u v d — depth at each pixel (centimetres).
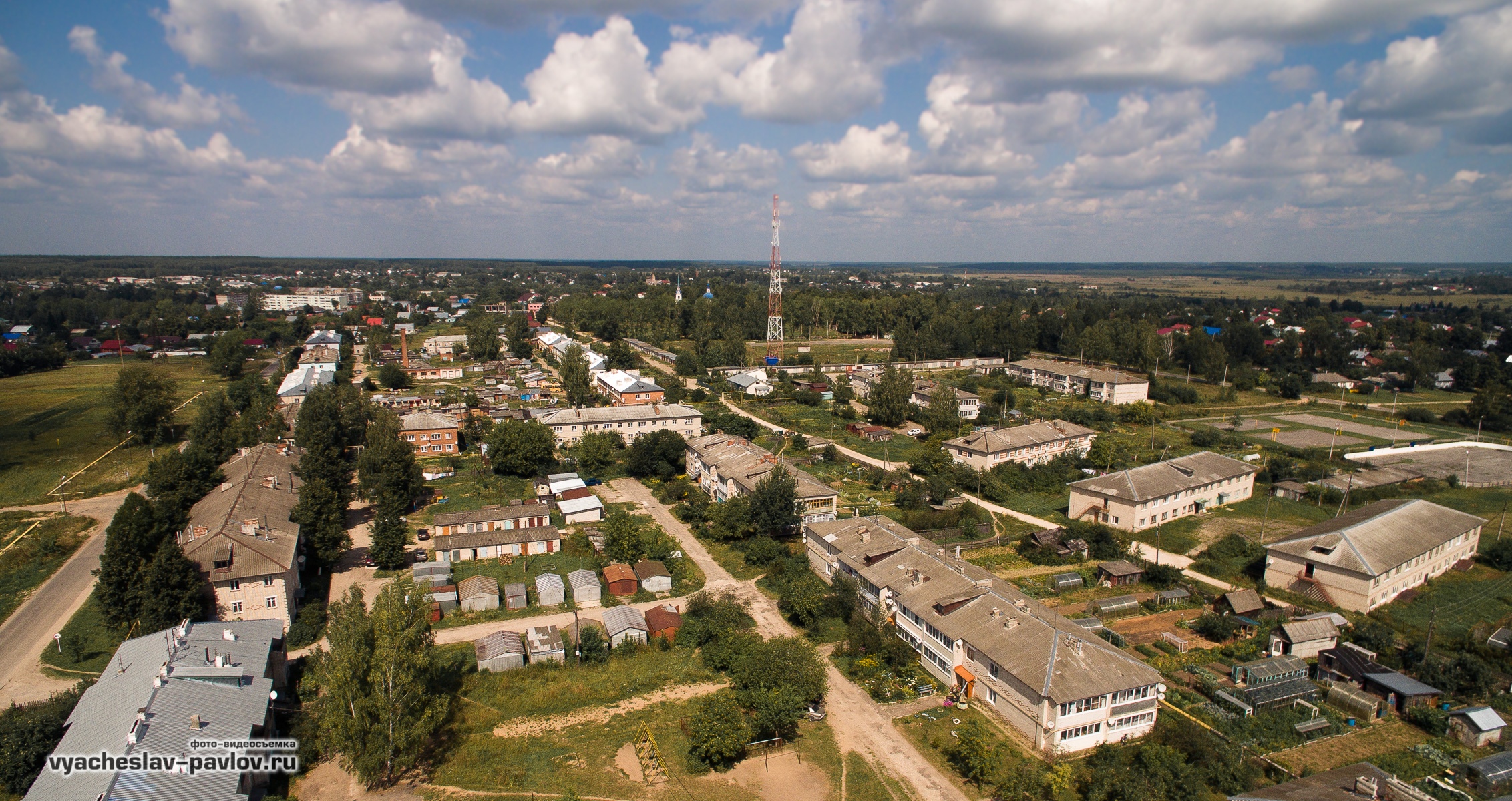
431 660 6097
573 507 11400
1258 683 6806
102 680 6000
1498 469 13425
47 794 4616
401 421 15112
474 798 5459
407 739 5488
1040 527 11044
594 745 6100
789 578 8825
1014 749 6009
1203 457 12188
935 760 5956
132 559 7369
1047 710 5891
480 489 12738
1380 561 8325
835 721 6481
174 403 18212
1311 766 5788
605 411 15762
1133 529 10662
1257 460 14262
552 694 6775
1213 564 9450
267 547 8062
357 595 6756
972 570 8144
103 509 11500
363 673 5531
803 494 10800
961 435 15350
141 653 6244
